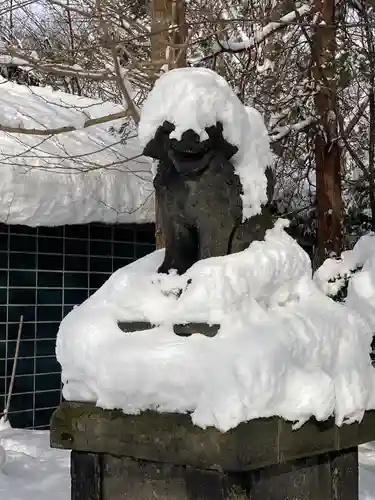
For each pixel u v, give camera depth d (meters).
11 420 7.83
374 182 9.34
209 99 2.83
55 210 7.38
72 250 8.37
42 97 8.70
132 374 2.72
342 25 7.66
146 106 2.96
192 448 2.57
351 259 4.30
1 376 7.77
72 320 3.02
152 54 7.16
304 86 8.40
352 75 8.01
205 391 2.56
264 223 3.13
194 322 2.79
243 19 7.12
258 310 2.85
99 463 2.92
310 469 2.94
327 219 8.22
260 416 2.55
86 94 13.60
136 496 2.82
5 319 7.83
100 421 2.83
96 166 7.22
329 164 8.26
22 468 5.93
